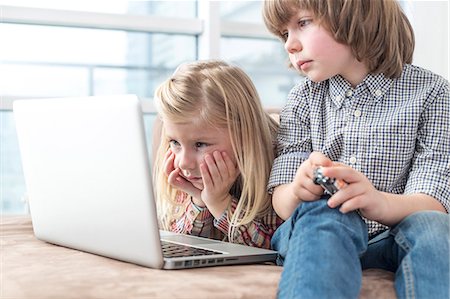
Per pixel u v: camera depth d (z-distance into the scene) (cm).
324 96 130
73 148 112
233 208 133
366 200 98
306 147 130
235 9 271
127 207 102
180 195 148
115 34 259
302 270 85
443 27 221
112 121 102
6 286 92
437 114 121
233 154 132
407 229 97
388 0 123
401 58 126
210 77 132
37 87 251
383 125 121
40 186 126
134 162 99
